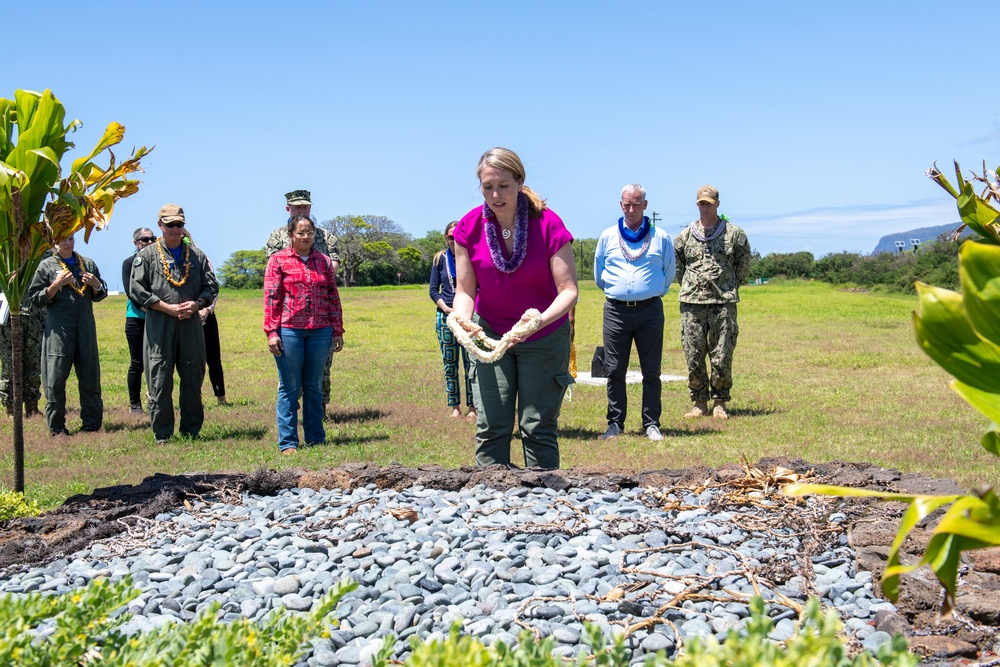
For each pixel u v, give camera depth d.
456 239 5.25
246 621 2.14
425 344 20.98
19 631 2.02
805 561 3.74
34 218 5.12
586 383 12.48
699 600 3.44
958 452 7.17
